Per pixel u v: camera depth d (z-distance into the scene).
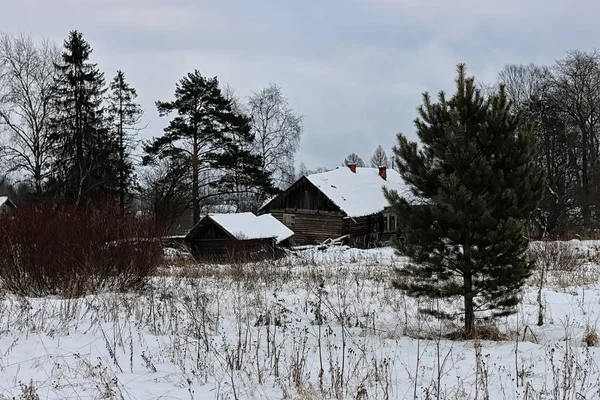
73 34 39.31
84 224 13.39
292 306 12.20
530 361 7.76
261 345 8.55
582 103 43.88
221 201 45.84
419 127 9.84
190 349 8.12
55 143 36.28
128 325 9.44
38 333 8.70
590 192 41.31
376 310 11.78
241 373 7.09
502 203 9.25
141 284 13.15
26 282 12.46
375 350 8.28
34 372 6.84
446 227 9.30
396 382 6.83
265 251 25.45
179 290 12.94
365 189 43.75
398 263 21.48
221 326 9.74
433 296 9.49
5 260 12.49
